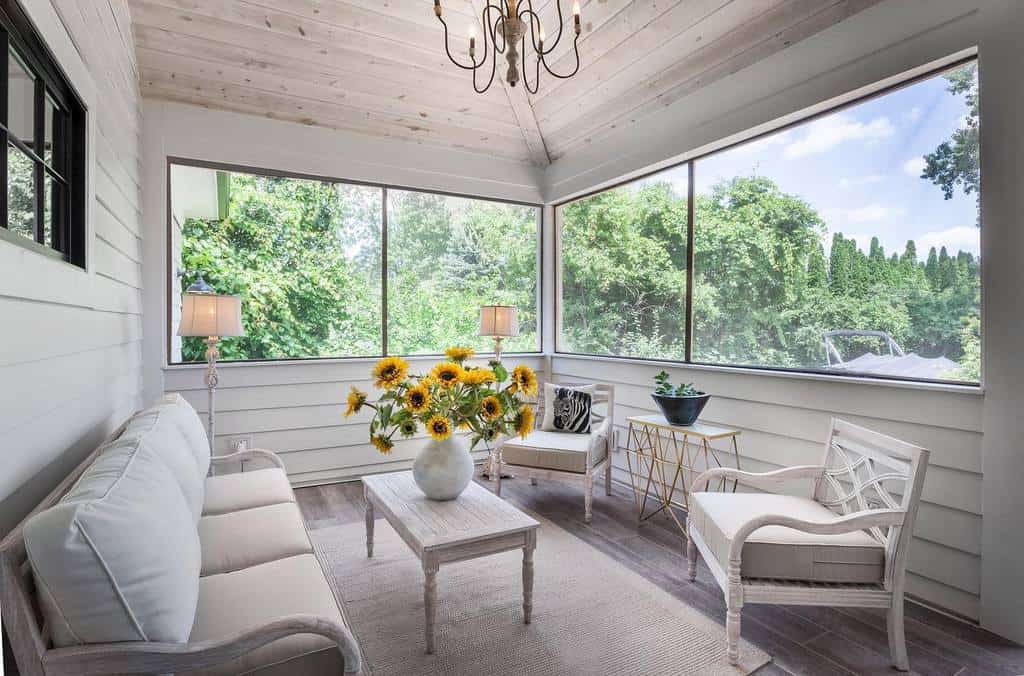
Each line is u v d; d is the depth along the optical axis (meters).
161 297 3.40
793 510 2.11
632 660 1.85
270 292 3.85
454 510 2.15
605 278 4.25
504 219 4.73
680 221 3.56
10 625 0.99
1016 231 1.95
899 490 2.27
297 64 3.44
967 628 2.05
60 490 1.32
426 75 3.74
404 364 2.27
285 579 1.52
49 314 1.54
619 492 3.77
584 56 3.49
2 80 1.36
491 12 3.35
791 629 2.05
